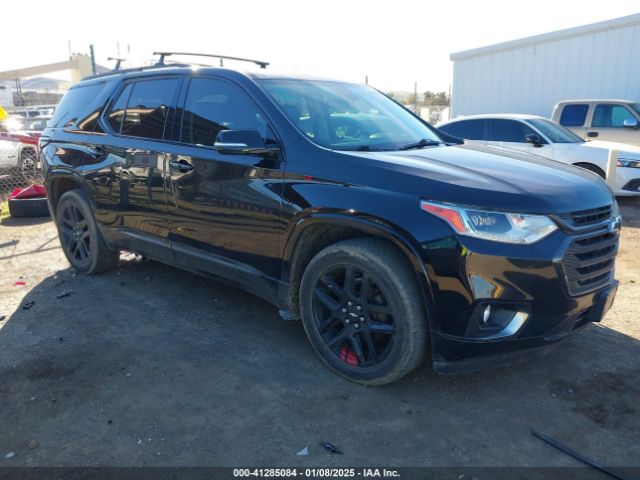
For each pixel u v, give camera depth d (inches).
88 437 103.1
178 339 145.1
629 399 116.0
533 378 124.8
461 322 104.1
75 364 131.3
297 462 96.6
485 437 103.8
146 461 96.4
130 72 178.1
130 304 169.8
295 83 148.9
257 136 125.6
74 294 178.7
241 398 116.6
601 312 116.2
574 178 119.6
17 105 1699.1
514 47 494.3
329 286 122.1
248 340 144.7
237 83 141.9
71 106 198.2
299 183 121.6
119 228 175.0
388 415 110.7
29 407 113.0
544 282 102.7
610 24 435.8
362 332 118.4
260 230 131.0
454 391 119.6
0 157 400.5
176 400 115.6
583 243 109.3
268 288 135.6
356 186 113.3
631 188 336.8
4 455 98.0
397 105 173.5
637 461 96.8
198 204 144.6
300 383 122.9
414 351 111.1
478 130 383.6
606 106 405.7
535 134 356.2
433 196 104.7
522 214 101.3
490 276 101.1
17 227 284.7
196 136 147.9
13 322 155.8
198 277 195.0
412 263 105.6
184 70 156.6
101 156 174.1
